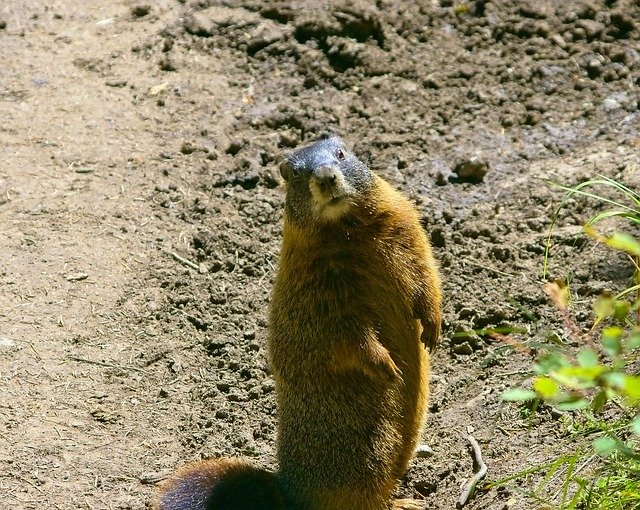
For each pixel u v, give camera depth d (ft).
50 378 36.29
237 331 39.09
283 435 31.32
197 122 47.83
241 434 35.12
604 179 34.65
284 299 30.45
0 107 49.39
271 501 29.55
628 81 47.19
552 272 38.47
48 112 49.06
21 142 47.34
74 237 42.39
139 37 52.95
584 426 30.19
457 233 41.34
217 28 52.21
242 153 45.96
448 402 35.01
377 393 29.99
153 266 41.32
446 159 44.50
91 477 32.55
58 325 38.47
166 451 34.06
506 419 32.65
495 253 40.06
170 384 36.94
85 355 37.47
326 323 29.58
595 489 26.08
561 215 40.96
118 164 45.98
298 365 30.30
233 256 42.06
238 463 30.55
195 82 49.85
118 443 34.12
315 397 30.35
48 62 52.08
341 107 47.52
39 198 44.24
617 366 20.10
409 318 30.63
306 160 30.07
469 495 29.91
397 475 31.12
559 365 20.26
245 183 44.96
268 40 50.88
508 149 44.75
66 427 34.37
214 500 28.96
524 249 40.06
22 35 53.98
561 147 44.62
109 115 48.70
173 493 29.25
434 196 43.06
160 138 47.21
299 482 31.09
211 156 45.91
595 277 37.58
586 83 47.21
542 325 36.32
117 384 36.55
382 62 48.93
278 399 31.45
